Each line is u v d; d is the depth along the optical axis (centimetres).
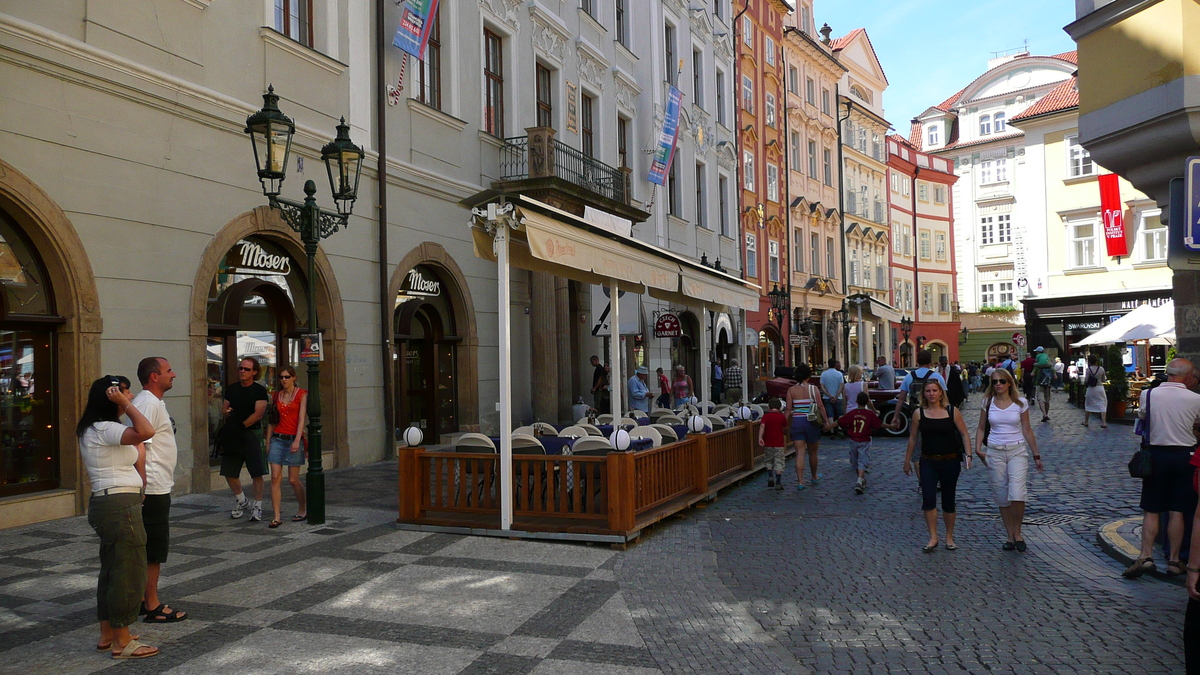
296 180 1300
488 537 841
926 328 5834
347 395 1405
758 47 3781
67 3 947
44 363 945
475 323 1761
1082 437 1859
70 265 940
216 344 1195
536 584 672
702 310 1445
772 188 3881
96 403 506
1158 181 890
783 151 3981
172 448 578
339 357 1384
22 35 888
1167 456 684
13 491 905
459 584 668
